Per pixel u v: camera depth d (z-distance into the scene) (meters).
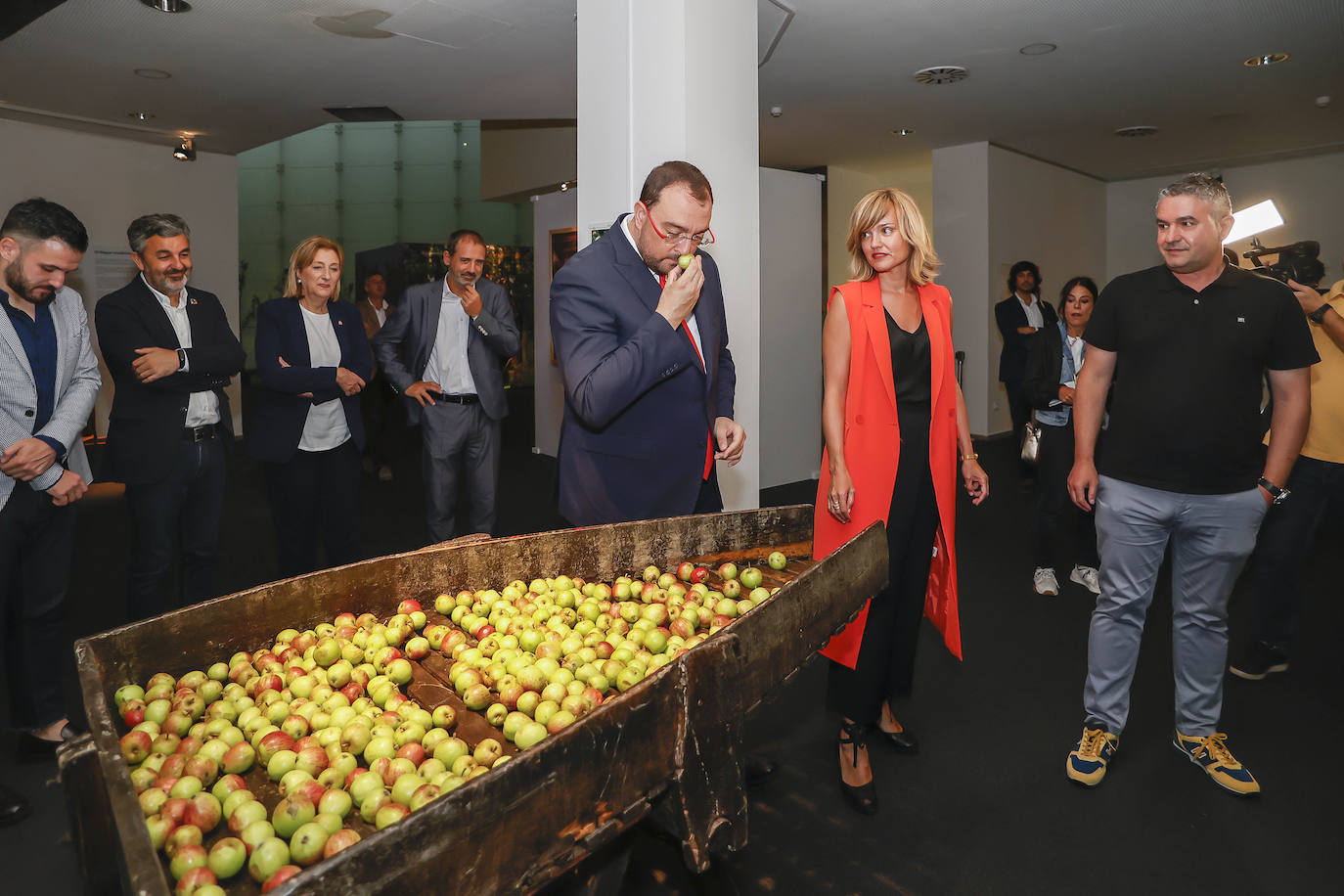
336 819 1.12
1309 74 7.65
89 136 9.45
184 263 3.05
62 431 2.59
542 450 9.84
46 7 5.77
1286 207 11.54
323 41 6.42
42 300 2.55
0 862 2.23
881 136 10.09
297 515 3.65
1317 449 3.17
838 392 2.47
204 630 1.51
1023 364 7.14
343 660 1.56
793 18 6.11
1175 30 6.48
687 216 2.04
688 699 1.22
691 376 2.26
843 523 2.46
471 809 0.94
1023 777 2.66
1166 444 2.46
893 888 2.10
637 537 2.09
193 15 5.91
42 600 2.69
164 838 1.05
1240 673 3.42
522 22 6.00
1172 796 2.54
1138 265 13.06
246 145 10.07
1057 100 8.47
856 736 2.46
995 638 3.93
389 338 4.30
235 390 11.36
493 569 1.92
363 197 22.98
